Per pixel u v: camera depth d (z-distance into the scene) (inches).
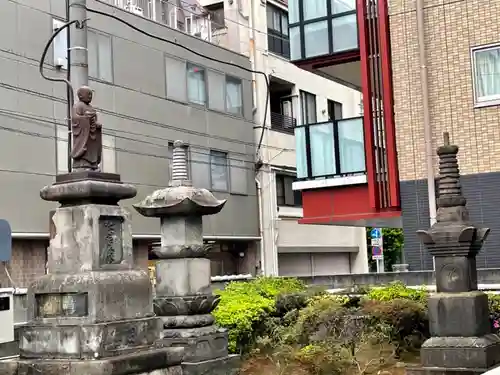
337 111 1380.4
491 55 563.2
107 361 251.9
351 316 458.0
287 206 1219.9
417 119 588.7
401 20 599.8
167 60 994.7
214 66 1083.3
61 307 268.7
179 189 420.8
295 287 594.2
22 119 789.2
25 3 800.9
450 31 578.6
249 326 480.1
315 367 406.6
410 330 464.8
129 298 275.9
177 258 418.6
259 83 1171.3
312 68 706.2
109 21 903.7
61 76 833.5
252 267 1143.0
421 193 584.1
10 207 768.9
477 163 560.1
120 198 289.1
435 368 342.3
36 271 807.7
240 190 1115.9
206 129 1056.2
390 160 601.9
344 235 1368.1
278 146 1194.0
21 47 793.6
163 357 275.9
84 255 271.1
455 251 350.0
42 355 266.2
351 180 639.8
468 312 343.3
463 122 568.7
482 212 553.9
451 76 576.4
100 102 882.1
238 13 1175.6
